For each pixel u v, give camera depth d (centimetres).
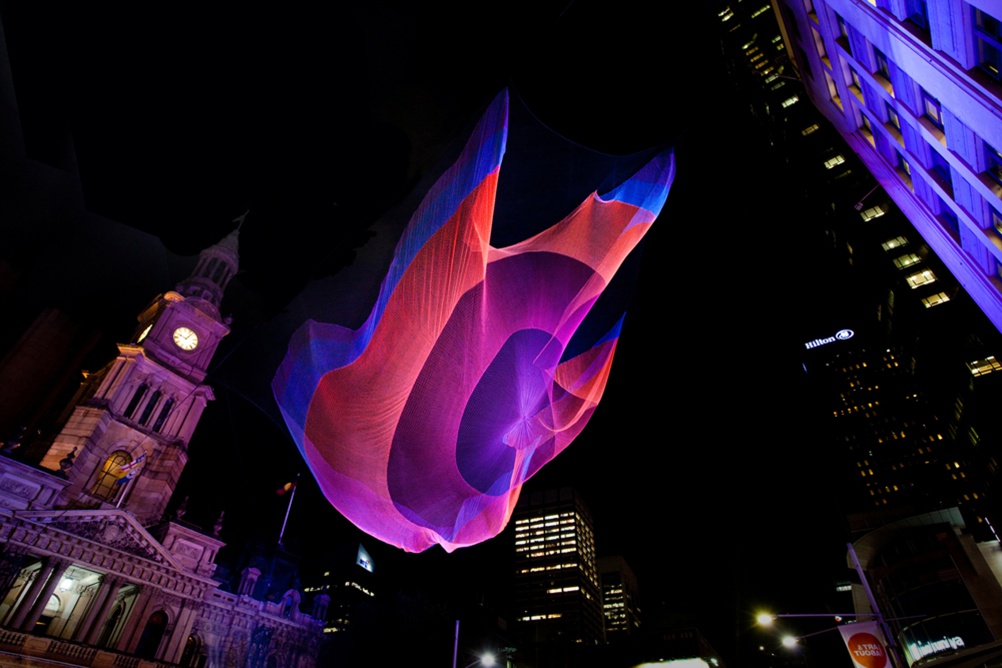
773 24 9412
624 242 1510
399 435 1016
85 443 4281
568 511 17600
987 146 1820
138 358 4797
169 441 4909
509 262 1374
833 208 7119
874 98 2845
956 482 9700
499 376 1195
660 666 8500
